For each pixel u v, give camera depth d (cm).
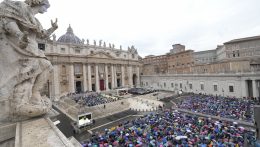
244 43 5766
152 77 7544
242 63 4766
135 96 5172
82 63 5969
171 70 8288
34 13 685
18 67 580
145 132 1947
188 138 1659
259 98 3712
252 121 2169
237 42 5947
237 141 1552
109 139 1786
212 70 5706
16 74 568
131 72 7850
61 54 5334
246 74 3988
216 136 1705
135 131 1953
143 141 1688
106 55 6688
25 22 600
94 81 6356
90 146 1622
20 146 394
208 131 1852
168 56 8512
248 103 3169
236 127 1928
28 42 564
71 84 5594
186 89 5788
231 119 2342
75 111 3344
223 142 1527
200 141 1580
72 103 4125
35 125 531
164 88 6806
